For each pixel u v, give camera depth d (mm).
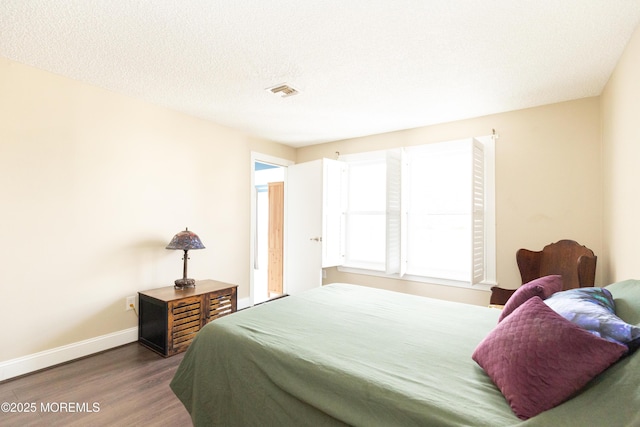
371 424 1040
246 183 4051
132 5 1644
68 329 2508
